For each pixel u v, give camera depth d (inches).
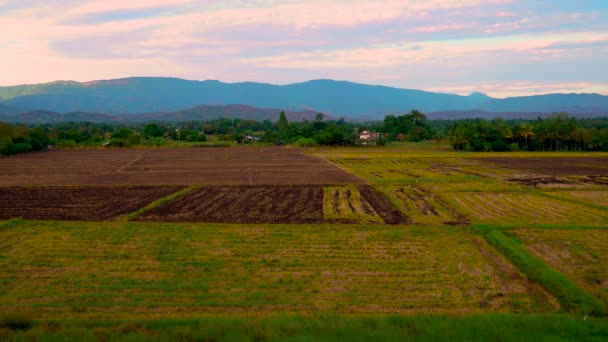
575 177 2586.1
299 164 3469.5
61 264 1008.9
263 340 621.6
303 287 884.0
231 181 2470.5
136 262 1024.9
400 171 2947.8
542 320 700.0
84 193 2031.3
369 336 634.8
